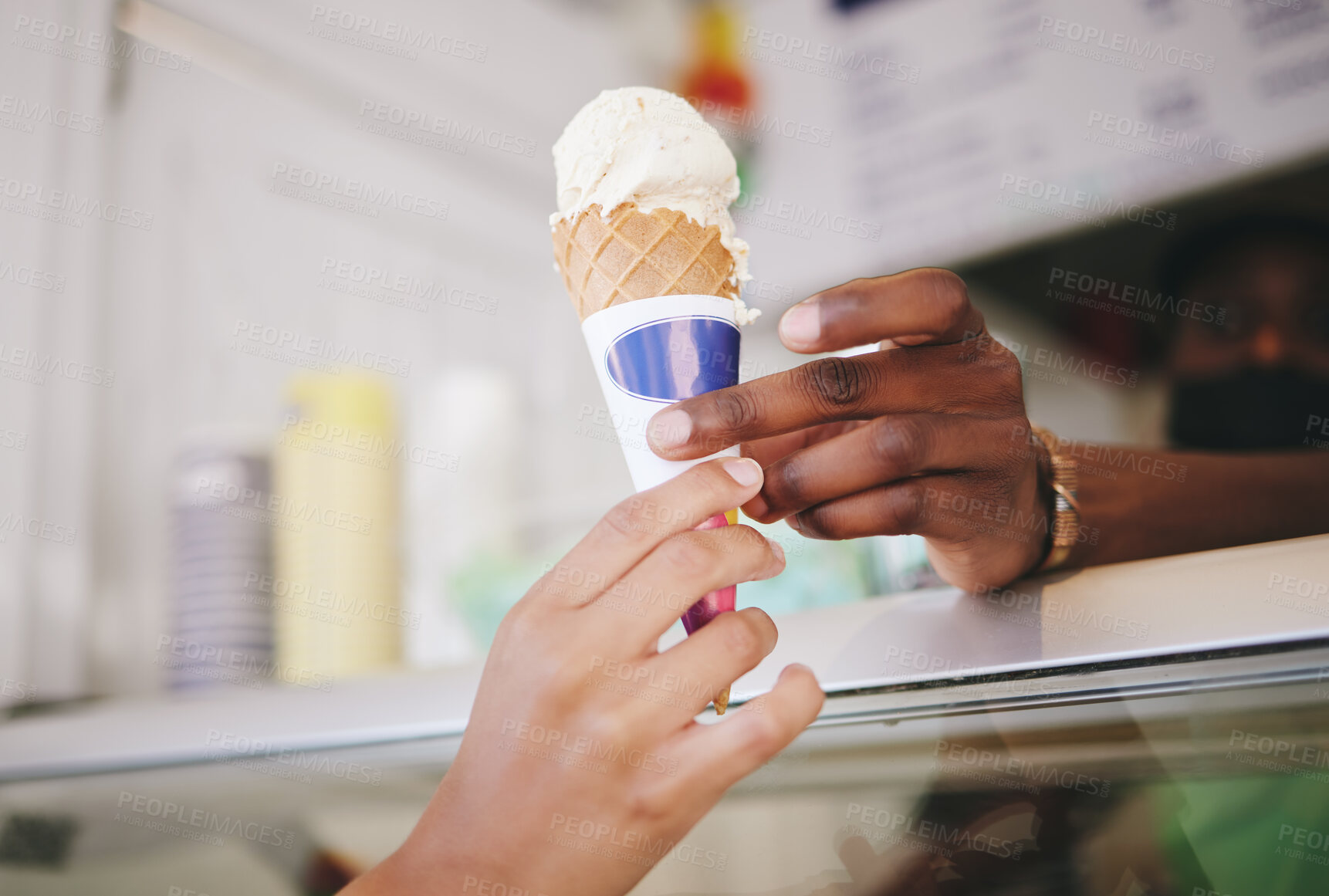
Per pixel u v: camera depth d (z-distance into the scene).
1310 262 1.04
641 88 0.41
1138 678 0.36
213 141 0.98
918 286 0.37
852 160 1.34
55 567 0.80
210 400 0.95
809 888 0.39
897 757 0.40
